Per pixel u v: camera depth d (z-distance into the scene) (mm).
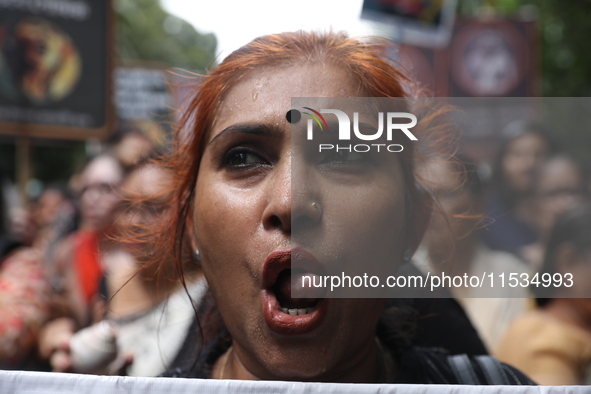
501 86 4422
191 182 999
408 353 1060
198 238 882
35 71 3182
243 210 811
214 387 777
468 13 8820
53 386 794
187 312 1517
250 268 802
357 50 904
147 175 1323
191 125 994
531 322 1604
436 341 1272
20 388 792
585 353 1581
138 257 1206
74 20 3279
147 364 1606
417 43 4395
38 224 3588
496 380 1019
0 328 1869
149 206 1211
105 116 3324
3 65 3113
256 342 811
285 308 810
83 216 2434
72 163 12914
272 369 801
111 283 1680
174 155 1080
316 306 790
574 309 1595
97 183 2404
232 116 853
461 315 1324
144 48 17500
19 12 3146
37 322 1968
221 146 846
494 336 1627
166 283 1240
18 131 3129
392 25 4328
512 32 4438
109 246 1385
